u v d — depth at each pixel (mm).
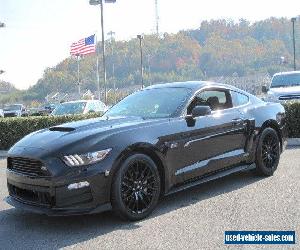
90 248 4262
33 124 12570
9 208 5867
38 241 4523
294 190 6008
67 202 4621
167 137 5320
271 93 14594
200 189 6363
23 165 4973
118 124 5305
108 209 4805
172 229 4676
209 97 6258
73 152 4664
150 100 6168
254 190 6137
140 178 5043
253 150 6680
